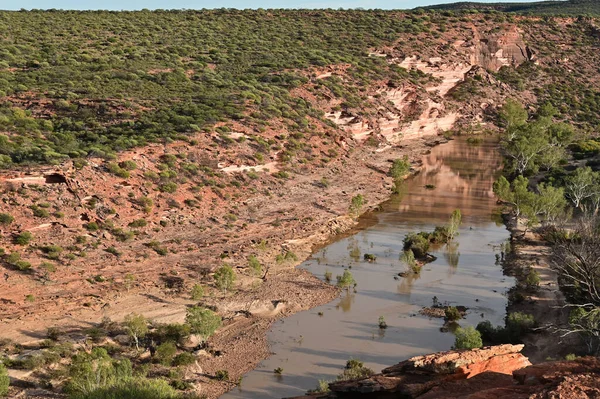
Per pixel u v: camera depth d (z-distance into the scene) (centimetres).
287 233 6253
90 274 4806
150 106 8175
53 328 4012
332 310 4666
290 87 10275
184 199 6338
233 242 5822
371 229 6769
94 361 3447
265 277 5234
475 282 5228
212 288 4897
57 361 3600
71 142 6631
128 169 6275
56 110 7706
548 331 4100
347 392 1850
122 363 3372
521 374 1616
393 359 3891
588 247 4100
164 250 5369
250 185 7238
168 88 9075
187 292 4772
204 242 5688
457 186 8681
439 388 1659
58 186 5553
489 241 6341
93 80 8862
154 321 4253
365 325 4400
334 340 4162
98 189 5784
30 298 4334
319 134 9212
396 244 6266
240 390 3534
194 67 10419
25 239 4884
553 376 1526
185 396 3172
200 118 7875
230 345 4091
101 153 6338
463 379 1738
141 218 5756
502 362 1886
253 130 8156
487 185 8725
